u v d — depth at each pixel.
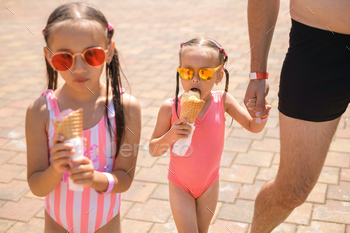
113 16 10.31
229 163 3.71
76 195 1.85
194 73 2.25
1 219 3.01
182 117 2.12
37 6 11.66
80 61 1.66
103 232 1.93
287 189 2.24
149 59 6.77
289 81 2.18
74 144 1.52
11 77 6.14
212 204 2.43
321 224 2.87
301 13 2.11
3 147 4.07
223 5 11.16
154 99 5.12
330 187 3.29
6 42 8.21
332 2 1.95
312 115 2.13
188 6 11.28
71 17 1.64
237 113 2.49
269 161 3.72
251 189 3.32
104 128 1.87
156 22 9.51
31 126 1.81
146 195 3.29
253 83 2.39
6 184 3.47
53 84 1.97
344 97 2.11
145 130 4.37
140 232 2.86
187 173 2.32
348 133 4.12
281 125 2.28
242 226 2.89
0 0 12.69
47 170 1.69
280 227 2.85
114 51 1.89
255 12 2.26
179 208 2.29
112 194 1.93
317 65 2.07
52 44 1.67
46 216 1.94
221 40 7.60
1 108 5.02
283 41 7.24
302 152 2.19
